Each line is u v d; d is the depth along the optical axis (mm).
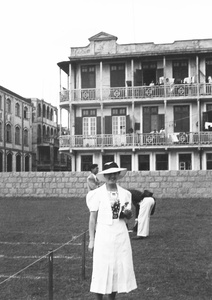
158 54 32312
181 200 22219
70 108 33625
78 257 9562
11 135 51844
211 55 32531
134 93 32844
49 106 64500
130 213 5664
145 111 33562
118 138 32906
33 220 15984
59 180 24953
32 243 11359
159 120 33219
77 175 24781
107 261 5512
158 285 7168
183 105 33000
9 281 7578
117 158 33344
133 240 11625
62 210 18953
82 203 21547
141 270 8180
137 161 33031
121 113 33781
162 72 33344
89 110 34188
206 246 10562
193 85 32000
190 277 7656
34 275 8016
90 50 34406
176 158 32594
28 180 25266
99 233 5621
